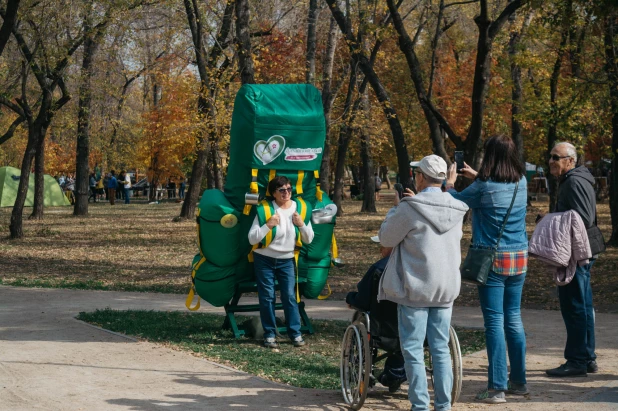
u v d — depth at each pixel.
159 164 47.16
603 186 43.69
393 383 6.22
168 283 14.06
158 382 6.54
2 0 20.92
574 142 21.59
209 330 9.02
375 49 25.80
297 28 25.64
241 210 8.45
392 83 32.38
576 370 6.76
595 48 17.92
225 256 8.46
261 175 8.36
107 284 13.85
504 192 5.93
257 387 6.42
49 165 50.75
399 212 5.34
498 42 22.28
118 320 9.56
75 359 7.39
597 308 11.14
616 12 16.30
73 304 11.07
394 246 5.45
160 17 25.12
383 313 5.89
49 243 21.45
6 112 41.22
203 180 49.06
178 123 26.58
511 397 6.06
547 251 6.59
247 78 18.78
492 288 5.94
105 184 53.38
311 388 6.43
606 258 17.06
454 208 5.34
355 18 21.86
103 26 21.55
